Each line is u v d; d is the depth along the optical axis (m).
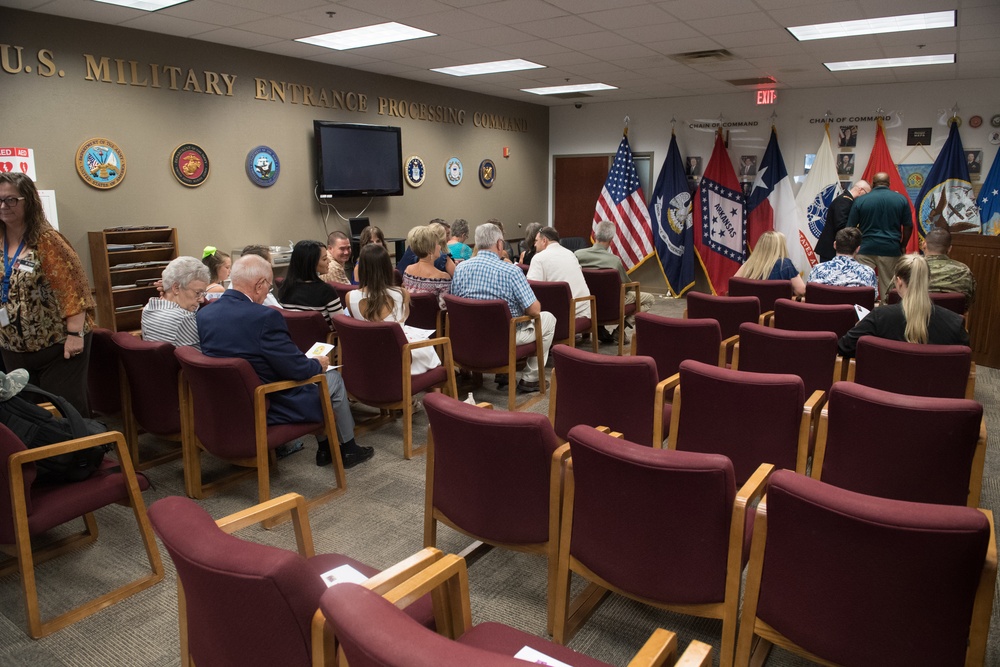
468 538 2.62
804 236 8.45
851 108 8.07
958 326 2.88
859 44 5.73
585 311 5.18
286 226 6.68
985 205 7.49
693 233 9.05
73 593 2.30
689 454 1.53
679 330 3.27
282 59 6.40
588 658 1.33
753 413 2.22
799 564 1.42
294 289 3.83
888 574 1.30
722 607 1.62
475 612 2.15
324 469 3.29
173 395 2.91
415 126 7.93
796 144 8.46
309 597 1.12
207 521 1.22
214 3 4.56
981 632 1.32
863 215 6.17
